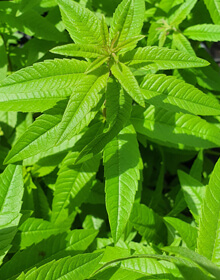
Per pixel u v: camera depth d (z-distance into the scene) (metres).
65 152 0.50
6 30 0.55
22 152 0.42
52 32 0.53
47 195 0.54
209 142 0.48
